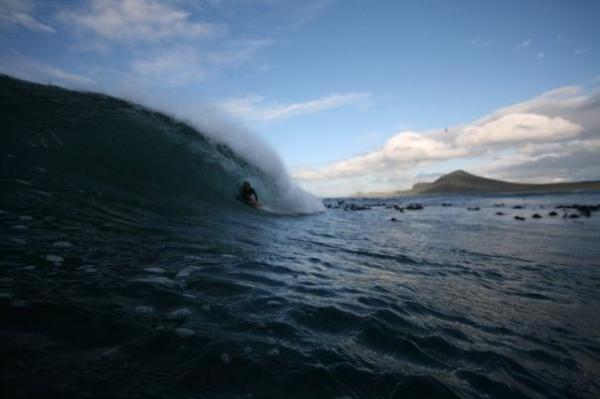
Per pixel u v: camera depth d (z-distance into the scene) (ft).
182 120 42.93
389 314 10.17
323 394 5.90
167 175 31.40
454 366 7.69
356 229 35.60
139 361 6.06
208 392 5.52
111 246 12.87
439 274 16.99
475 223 47.96
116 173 26.48
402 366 7.27
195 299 9.22
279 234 24.50
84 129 30.32
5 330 6.33
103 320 7.26
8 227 12.21
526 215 63.41
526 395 6.95
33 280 8.63
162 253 13.37
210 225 21.68
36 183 18.52
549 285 16.14
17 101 29.37
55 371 5.42
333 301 10.65
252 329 7.89
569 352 9.27
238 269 12.85
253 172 46.70
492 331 10.17
